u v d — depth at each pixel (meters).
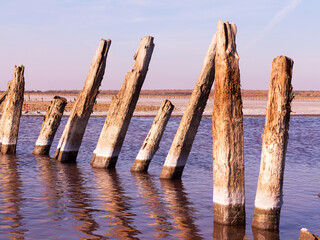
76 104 14.04
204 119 38.06
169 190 10.13
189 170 13.09
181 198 9.37
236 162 7.14
